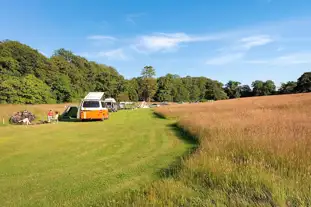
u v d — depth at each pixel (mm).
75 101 71312
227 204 3670
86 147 8797
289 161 4926
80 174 5605
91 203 4059
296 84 100250
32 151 8234
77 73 90062
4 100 48375
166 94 117188
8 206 4043
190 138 10250
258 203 3658
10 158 7266
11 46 73188
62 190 4652
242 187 4121
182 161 5773
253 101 36875
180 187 4328
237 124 10453
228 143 6625
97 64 121625
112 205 3869
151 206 3693
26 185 4945
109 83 91188
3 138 11266
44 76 73375
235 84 126688
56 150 8352
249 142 6398
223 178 4496
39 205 4055
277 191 3738
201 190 4258
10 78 54250
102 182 5039
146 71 114562
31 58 74875
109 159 6965
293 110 16844
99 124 17359
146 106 68062
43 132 13312
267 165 4984
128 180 5129
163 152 7707
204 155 5723
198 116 15188
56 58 87625
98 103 20594
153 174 5461
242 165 4996
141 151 7965
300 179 4223
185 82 135375
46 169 6043
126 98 95500
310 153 5258
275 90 112875
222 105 31469
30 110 27844
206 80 140625
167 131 12750
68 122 19750
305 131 7656
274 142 6180
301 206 3441
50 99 60062
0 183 5074
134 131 13062
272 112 15664
